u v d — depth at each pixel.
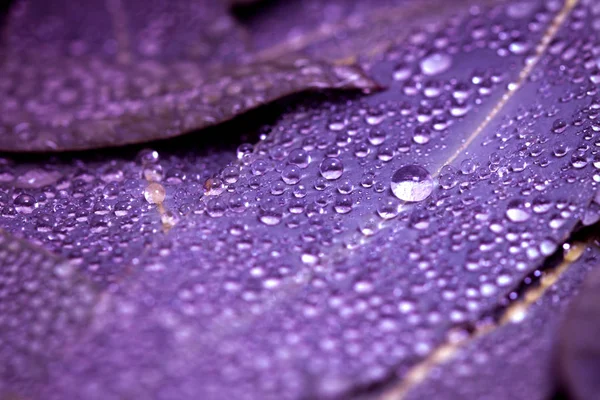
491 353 0.12
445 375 0.12
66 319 0.12
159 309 0.12
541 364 0.12
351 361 0.12
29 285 0.12
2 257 0.12
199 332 0.12
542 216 0.12
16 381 0.12
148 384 0.12
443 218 0.12
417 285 0.12
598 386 0.11
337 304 0.12
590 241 0.12
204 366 0.12
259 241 0.12
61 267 0.12
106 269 0.12
